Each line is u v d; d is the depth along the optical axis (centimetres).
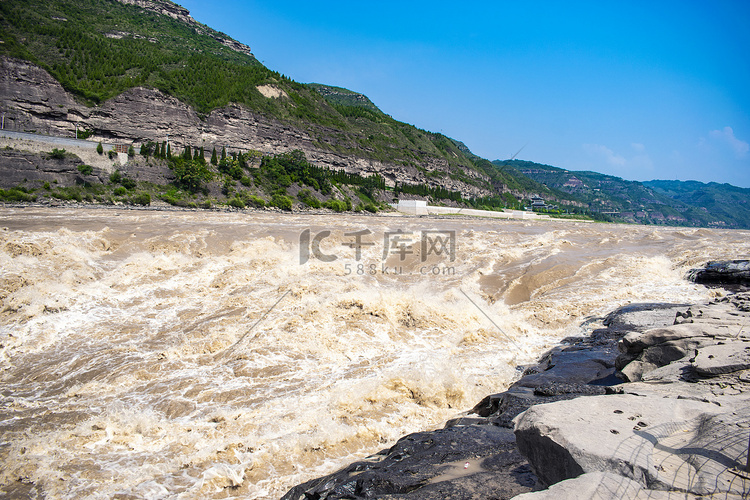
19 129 6869
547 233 4925
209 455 1150
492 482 734
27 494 1015
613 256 3425
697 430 650
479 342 2002
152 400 1442
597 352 1647
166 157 6950
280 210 7156
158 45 13338
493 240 4250
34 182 5138
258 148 9975
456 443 948
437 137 19738
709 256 3253
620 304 2372
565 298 2528
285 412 1374
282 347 1833
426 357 1833
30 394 1477
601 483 518
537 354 1883
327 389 1532
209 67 11612
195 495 1011
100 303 2167
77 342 1833
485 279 3008
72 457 1151
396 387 1544
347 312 2167
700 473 539
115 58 9338
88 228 3231
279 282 2545
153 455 1162
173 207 5866
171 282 2473
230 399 1453
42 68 7256
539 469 652
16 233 2769
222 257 2920
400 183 13038
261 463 1125
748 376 866
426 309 2286
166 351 1758
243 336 1900
